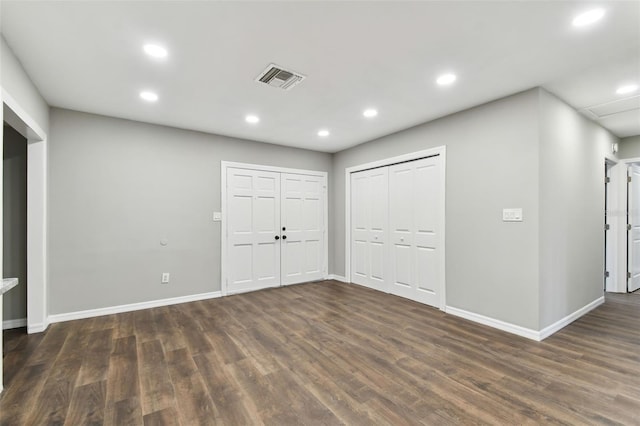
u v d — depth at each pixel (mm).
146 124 3855
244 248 4633
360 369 2283
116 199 3656
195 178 4203
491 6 1771
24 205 3244
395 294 4402
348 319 3385
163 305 3930
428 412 1788
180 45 2170
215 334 2965
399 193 4324
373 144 4707
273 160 4941
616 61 2379
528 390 2004
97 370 2271
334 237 5586
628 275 4520
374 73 2584
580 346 2660
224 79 2693
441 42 2145
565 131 3170
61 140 3354
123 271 3691
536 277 2799
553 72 2561
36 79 2658
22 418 1739
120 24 1930
